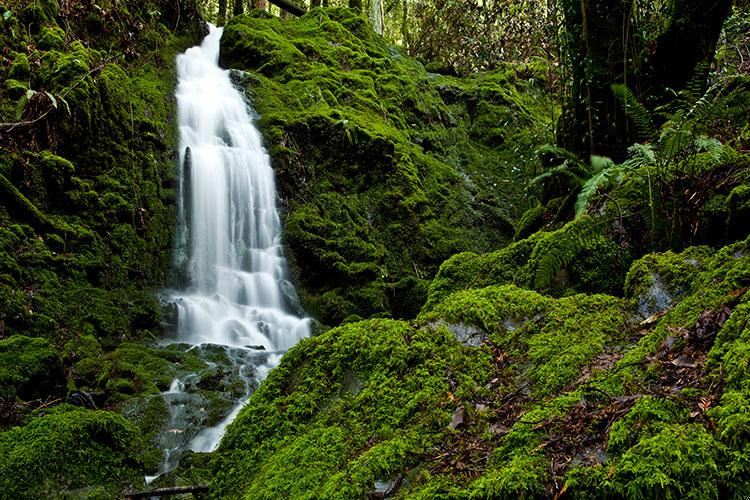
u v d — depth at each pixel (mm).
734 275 2371
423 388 2553
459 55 16734
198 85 10148
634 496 1565
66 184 6863
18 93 6605
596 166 3580
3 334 5242
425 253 10156
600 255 3877
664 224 3664
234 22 12461
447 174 11922
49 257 6242
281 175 9539
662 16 5988
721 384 1800
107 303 6512
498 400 2410
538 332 2816
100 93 7578
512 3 11711
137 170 7910
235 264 8648
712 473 1512
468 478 1947
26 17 7602
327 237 9422
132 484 3248
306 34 13555
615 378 2146
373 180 10492
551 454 1868
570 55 5766
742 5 8188
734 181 3482
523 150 12664
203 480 3215
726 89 5598
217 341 7277
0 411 4133
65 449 3145
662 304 2789
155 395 4984
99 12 9023
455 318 2953
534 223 6289
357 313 8875
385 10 20438
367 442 2389
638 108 3945
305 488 2227
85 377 5246
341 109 11258
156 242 7770
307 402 2771
